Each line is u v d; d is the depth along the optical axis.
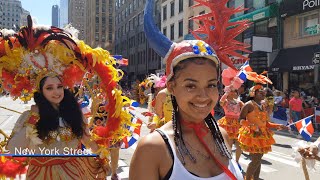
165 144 1.59
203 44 1.68
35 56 3.34
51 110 3.31
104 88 3.70
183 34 32.91
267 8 20.38
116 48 66.69
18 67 3.34
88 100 4.97
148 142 1.58
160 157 1.56
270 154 8.52
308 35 18.56
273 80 20.58
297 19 19.28
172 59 1.69
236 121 6.77
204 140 1.77
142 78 49.19
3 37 3.31
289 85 19.53
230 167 1.78
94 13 88.81
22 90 3.41
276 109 13.25
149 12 2.23
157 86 5.64
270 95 5.64
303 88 18.52
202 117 1.67
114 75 3.70
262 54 20.73
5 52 3.29
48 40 3.33
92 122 3.77
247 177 5.30
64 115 3.38
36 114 3.28
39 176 3.19
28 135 3.20
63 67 3.46
